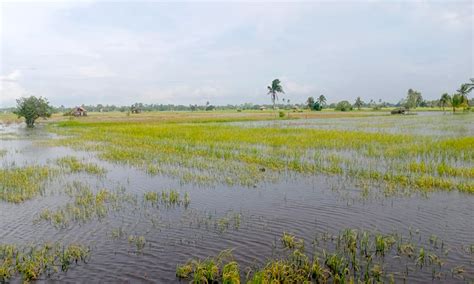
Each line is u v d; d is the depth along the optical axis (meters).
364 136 29.41
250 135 32.06
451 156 19.06
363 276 6.39
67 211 10.40
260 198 11.66
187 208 10.66
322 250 7.50
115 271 6.71
